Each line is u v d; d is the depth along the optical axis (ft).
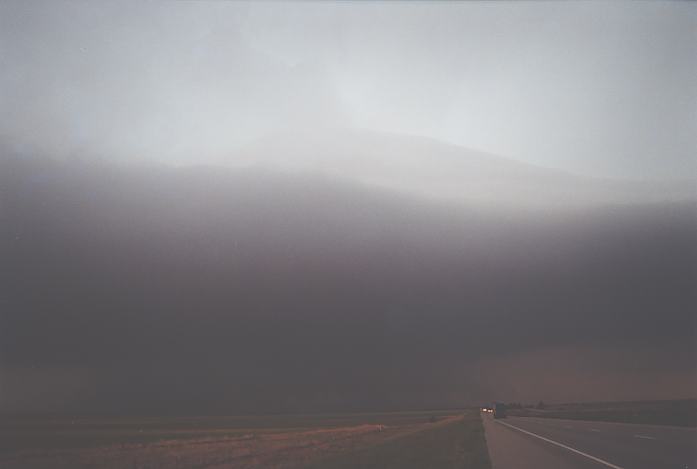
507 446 85.56
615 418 176.96
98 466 96.68
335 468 67.67
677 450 74.18
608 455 69.10
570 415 238.68
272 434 209.26
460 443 94.02
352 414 638.94
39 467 96.63
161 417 514.27
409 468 63.16
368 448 97.14
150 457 111.14
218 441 164.76
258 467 81.51
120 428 294.46
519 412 365.40
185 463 98.48
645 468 56.44
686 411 180.14
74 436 221.66
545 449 79.61
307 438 160.15
